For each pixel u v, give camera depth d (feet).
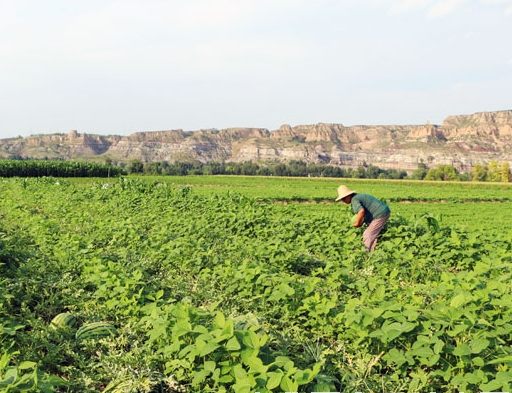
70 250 32.35
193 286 28.45
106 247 36.73
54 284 26.78
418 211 92.94
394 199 130.31
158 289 28.02
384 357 17.67
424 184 246.68
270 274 27.09
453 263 38.32
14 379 13.08
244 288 26.45
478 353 16.78
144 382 16.55
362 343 19.11
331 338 21.07
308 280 25.57
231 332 15.35
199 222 47.32
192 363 16.33
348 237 42.06
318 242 40.63
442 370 16.61
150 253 35.22
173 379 16.57
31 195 79.46
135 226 44.50
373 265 34.71
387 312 18.42
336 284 26.37
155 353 17.81
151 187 90.07
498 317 19.61
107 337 20.11
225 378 14.44
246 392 13.01
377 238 42.60
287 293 22.21
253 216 52.26
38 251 32.63
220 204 68.64
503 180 551.59
